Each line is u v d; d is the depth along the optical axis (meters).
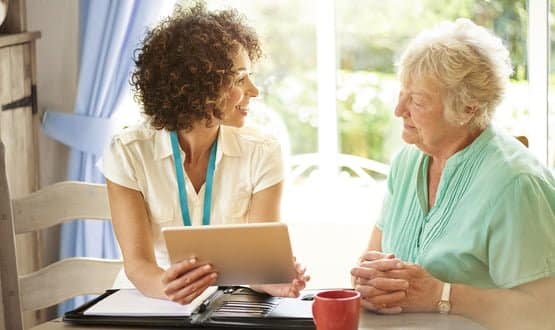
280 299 2.18
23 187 3.46
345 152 3.71
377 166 3.68
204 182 2.55
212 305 2.16
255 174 2.54
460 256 2.24
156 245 2.59
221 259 2.05
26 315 3.50
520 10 3.48
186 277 2.06
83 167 3.62
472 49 2.26
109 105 3.57
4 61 3.32
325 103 3.67
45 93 3.76
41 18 3.74
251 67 2.52
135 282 2.35
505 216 2.19
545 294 2.15
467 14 3.54
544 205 2.21
